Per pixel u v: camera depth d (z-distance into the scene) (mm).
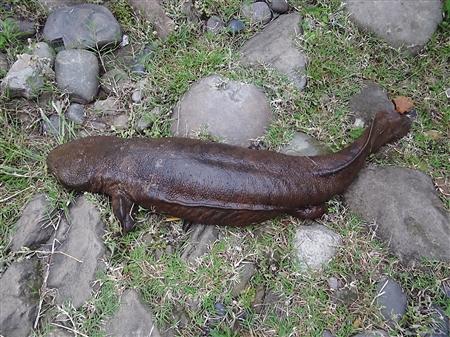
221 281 1146
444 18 1492
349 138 1342
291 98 1376
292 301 1148
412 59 1463
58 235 1194
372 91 1408
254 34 1490
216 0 1502
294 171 1174
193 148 1183
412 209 1217
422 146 1348
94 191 1217
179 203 1148
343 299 1151
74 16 1438
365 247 1201
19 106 1368
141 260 1169
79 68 1374
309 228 1213
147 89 1391
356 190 1255
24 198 1246
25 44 1445
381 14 1464
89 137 1259
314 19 1484
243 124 1299
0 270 1150
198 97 1321
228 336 1099
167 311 1116
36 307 1116
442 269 1171
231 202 1145
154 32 1472
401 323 1121
